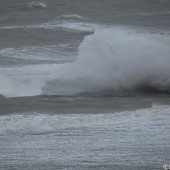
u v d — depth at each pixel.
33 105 65.88
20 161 43.66
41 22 190.38
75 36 158.88
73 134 51.59
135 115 58.75
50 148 47.25
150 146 47.62
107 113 59.88
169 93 78.62
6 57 118.31
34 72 93.31
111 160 43.84
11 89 80.31
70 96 74.12
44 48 134.50
